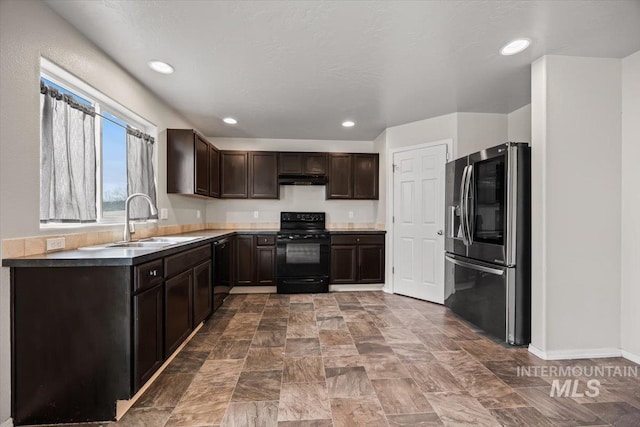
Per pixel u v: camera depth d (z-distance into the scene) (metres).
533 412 1.67
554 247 2.27
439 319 3.14
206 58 2.27
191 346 2.50
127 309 1.60
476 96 3.05
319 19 1.80
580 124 2.29
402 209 4.09
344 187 4.60
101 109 2.34
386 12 1.74
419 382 1.96
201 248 2.74
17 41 1.50
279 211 4.83
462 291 3.04
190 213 3.98
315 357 2.30
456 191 3.16
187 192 3.28
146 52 2.18
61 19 1.77
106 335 1.60
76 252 1.77
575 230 2.29
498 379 2.00
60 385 1.58
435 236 3.71
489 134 3.59
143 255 1.69
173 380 1.98
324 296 4.05
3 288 1.51
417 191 3.92
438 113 3.58
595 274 2.30
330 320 3.11
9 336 1.54
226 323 3.03
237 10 1.72
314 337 2.68
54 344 1.58
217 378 2.01
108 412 1.60
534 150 2.36
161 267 1.94
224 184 4.44
